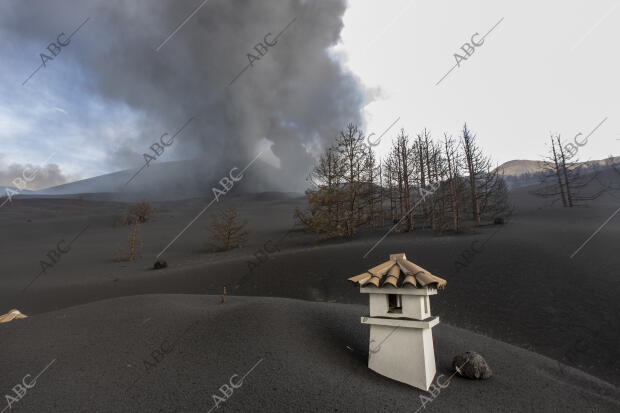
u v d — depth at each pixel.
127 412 5.88
